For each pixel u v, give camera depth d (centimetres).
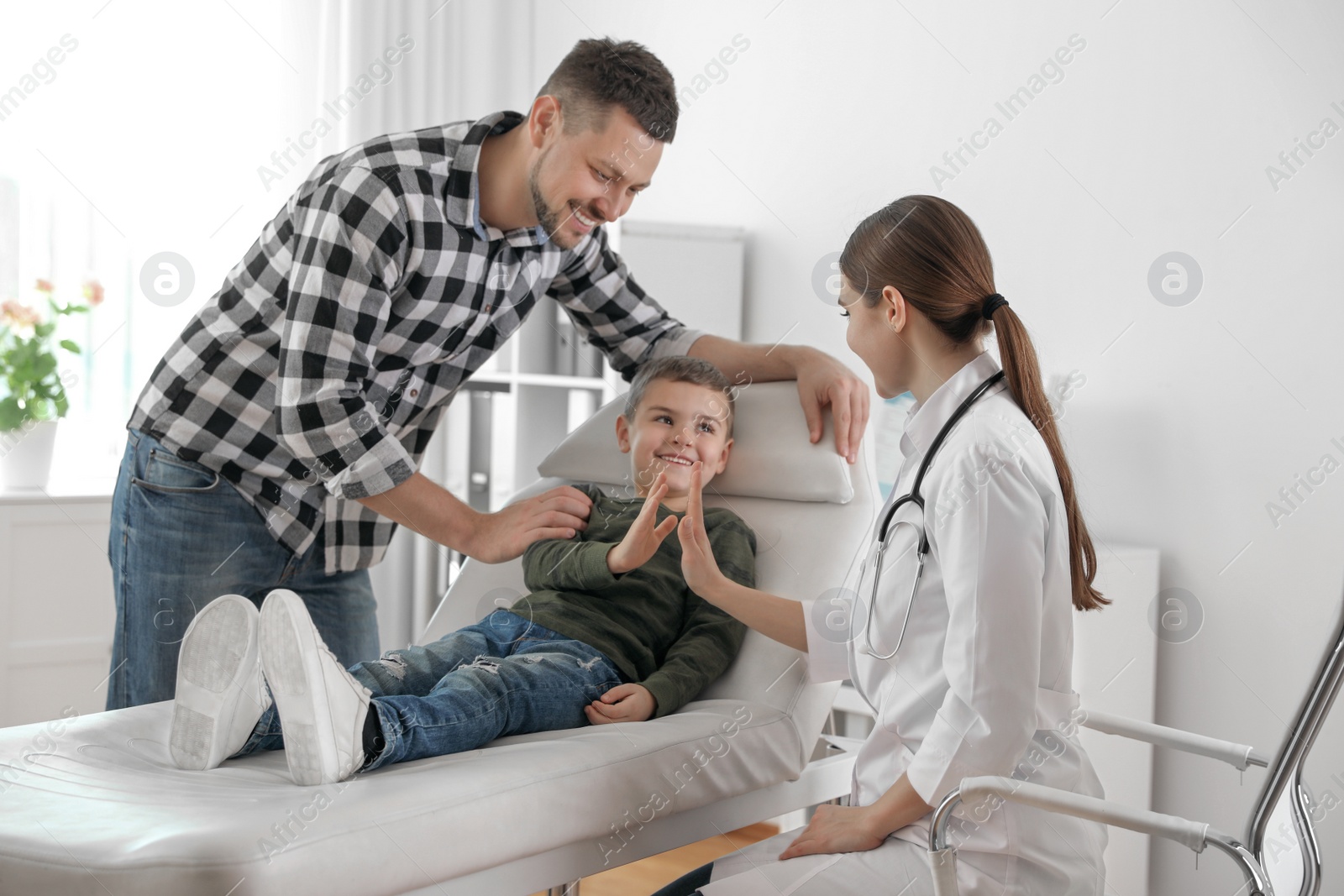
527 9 328
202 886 79
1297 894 85
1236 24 178
